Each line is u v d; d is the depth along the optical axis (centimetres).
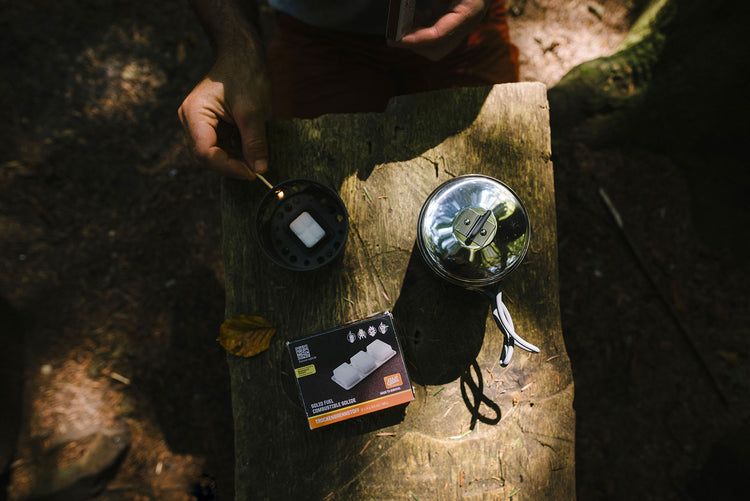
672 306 206
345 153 112
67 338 208
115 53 230
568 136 214
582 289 209
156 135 225
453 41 112
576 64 223
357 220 110
